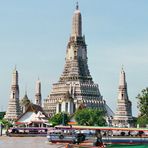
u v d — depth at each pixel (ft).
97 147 283.59
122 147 269.23
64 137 360.69
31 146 326.65
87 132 402.93
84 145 299.17
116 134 409.90
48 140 367.66
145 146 256.11
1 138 453.17
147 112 487.20
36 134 519.60
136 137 346.13
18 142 376.27
